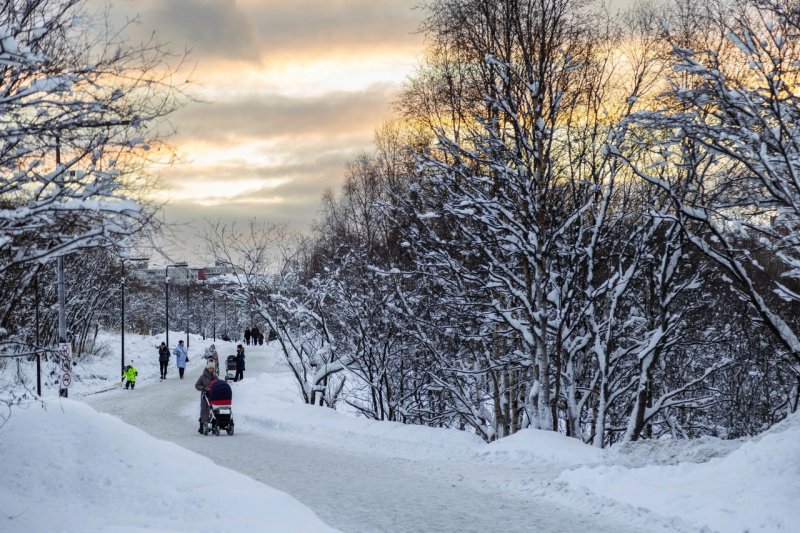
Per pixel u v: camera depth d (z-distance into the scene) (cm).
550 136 2080
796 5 1216
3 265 776
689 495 1220
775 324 1366
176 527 955
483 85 2205
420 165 2139
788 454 1212
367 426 2311
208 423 2362
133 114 798
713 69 1206
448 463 1783
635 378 2314
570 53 2105
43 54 753
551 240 2103
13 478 1048
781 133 1165
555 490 1402
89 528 908
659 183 1473
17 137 780
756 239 1280
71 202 732
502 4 2086
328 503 1305
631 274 2169
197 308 12531
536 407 2153
